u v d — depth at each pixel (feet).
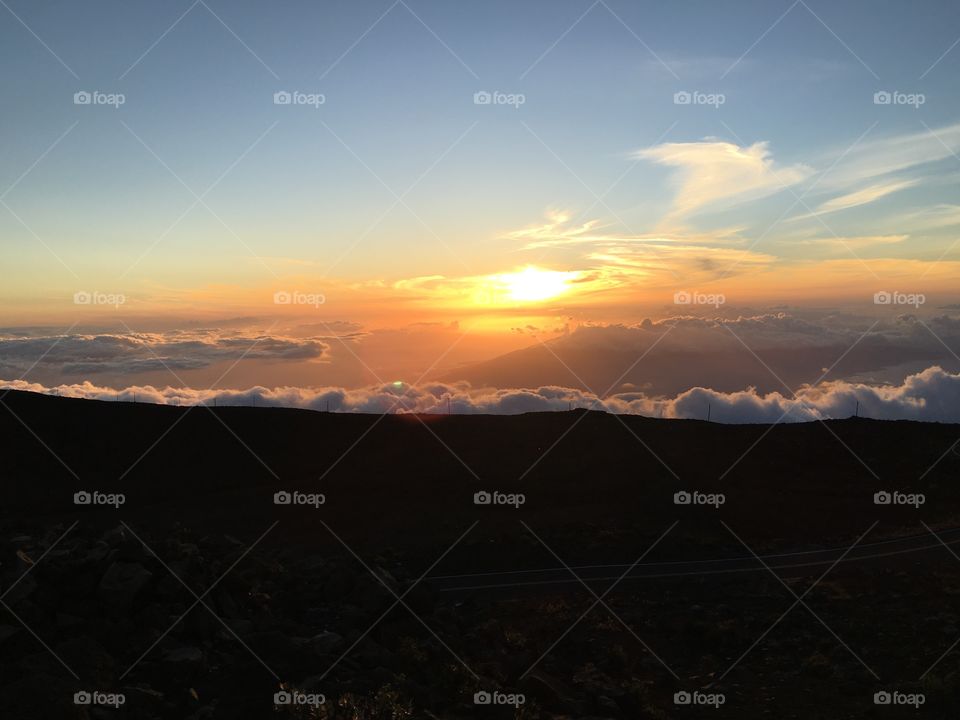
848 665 73.77
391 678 51.31
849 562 137.90
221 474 269.64
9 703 39.27
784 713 61.46
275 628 58.65
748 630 89.51
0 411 301.63
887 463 299.17
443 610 75.41
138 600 54.39
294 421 328.90
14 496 223.51
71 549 61.52
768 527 195.42
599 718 53.11
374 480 252.42
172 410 330.95
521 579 124.77
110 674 45.19
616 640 84.79
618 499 227.61
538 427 334.85
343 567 75.00
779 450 313.73
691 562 139.64
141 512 205.98
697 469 278.26
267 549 137.80
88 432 298.97
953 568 124.57
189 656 48.55
